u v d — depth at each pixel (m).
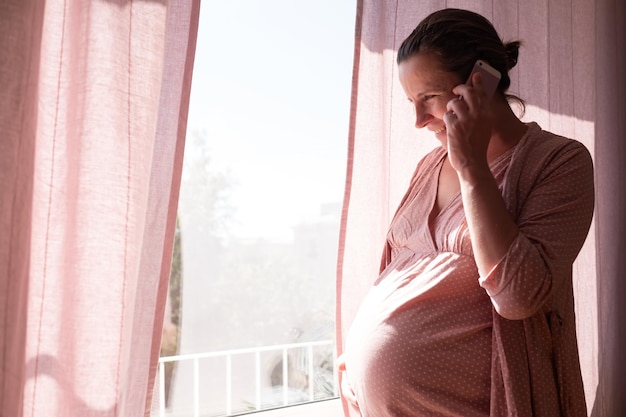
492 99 0.96
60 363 1.06
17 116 1.00
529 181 0.91
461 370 0.91
